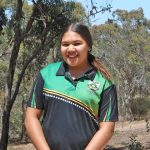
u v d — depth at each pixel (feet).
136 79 171.42
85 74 10.51
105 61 142.82
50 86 10.44
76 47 10.60
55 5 64.90
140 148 43.11
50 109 10.35
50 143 10.18
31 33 68.85
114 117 10.50
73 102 10.25
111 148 73.97
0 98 105.50
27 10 83.97
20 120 110.52
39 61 74.08
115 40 171.53
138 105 158.61
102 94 10.50
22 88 102.73
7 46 76.13
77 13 69.92
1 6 69.92
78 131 10.15
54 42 66.64
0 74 105.91
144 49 182.91
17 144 101.40
